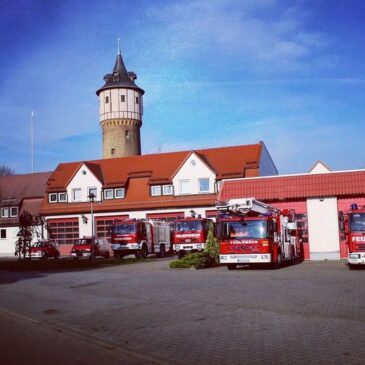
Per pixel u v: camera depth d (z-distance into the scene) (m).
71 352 8.01
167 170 49.25
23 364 7.31
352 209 21.48
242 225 22.59
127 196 49.00
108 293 15.07
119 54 75.56
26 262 33.94
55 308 12.78
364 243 20.91
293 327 8.98
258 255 22.25
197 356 7.37
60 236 49.84
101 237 48.12
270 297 12.66
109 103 73.00
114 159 53.69
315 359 6.89
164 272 22.02
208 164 46.53
